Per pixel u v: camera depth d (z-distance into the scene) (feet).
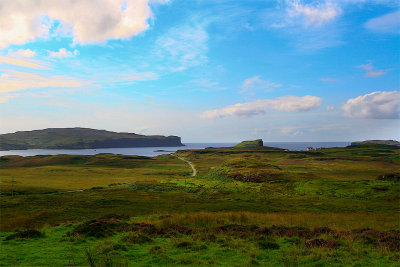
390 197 180.86
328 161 566.77
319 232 68.95
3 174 381.19
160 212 138.62
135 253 49.57
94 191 238.89
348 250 53.06
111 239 60.29
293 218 101.19
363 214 124.06
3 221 110.83
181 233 67.82
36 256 46.70
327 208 153.48
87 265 41.81
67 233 65.26
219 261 45.52
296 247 55.93
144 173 419.95
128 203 175.83
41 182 299.17
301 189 226.79
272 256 49.11
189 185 273.54
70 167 501.97
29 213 140.15
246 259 46.44
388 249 53.42
